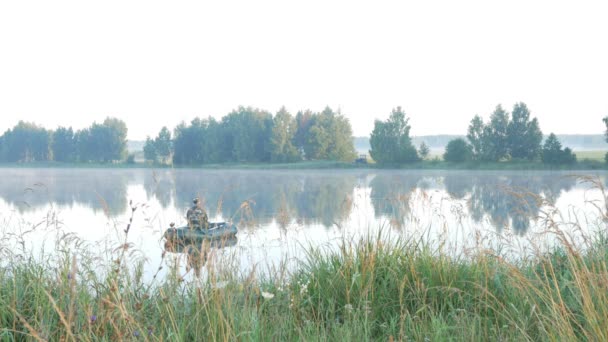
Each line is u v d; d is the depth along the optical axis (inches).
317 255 222.1
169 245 176.6
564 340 128.3
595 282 139.6
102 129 5856.3
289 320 161.6
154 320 146.3
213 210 1184.8
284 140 4490.7
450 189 1811.0
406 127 3870.6
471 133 3622.0
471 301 182.1
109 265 182.1
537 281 176.9
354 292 186.1
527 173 3115.2
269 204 1360.7
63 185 2488.9
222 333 128.0
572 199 1211.9
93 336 124.3
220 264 163.6
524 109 3491.6
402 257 207.8
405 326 163.5
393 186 1950.1
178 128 5123.0
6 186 2431.1
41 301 151.8
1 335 137.3
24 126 6382.9
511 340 147.8
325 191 1865.2
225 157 4877.0
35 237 461.4
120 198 1646.2
